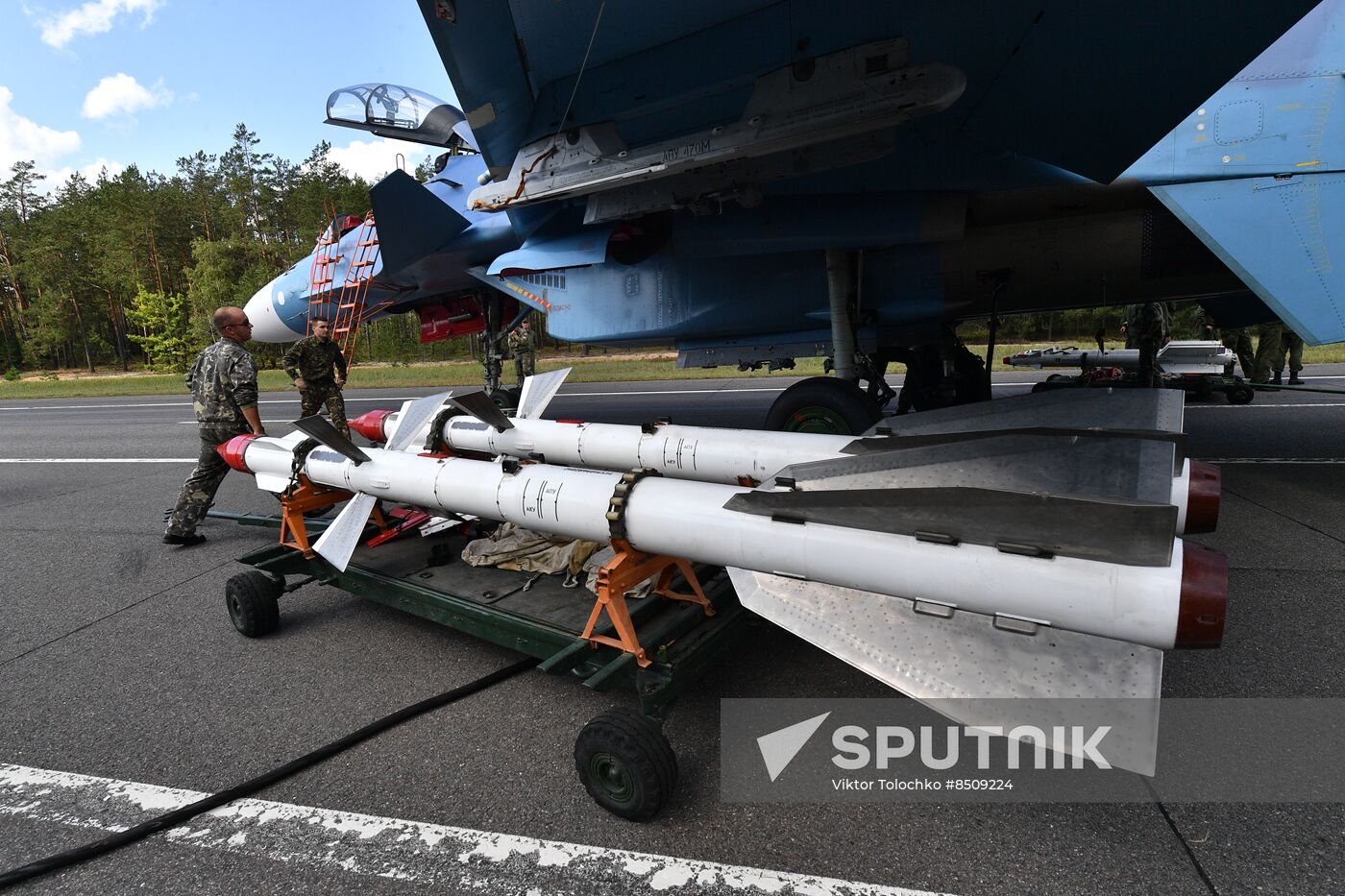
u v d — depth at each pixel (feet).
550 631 8.47
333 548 10.98
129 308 155.33
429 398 12.53
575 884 6.15
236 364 16.26
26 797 7.72
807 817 6.83
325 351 23.91
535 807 7.20
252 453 12.98
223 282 124.47
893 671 6.72
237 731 8.86
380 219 21.35
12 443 36.68
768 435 10.49
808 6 11.32
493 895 6.07
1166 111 12.06
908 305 18.44
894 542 6.54
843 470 7.74
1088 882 5.93
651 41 12.79
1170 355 30.48
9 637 12.05
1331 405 29.22
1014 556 6.00
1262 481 17.78
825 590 7.30
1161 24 10.30
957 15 10.58
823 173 16.03
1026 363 33.96
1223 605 5.23
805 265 18.38
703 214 16.12
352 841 6.81
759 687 9.26
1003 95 12.89
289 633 11.76
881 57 11.10
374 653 10.90
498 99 14.56
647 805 6.61
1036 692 6.10
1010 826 6.63
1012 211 16.65
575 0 11.68
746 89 12.66
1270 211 13.76
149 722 9.16
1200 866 6.05
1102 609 5.59
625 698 9.22
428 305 32.76
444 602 9.71
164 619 12.58
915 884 5.98
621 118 14.11
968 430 9.41
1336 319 13.10
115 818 7.31
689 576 8.91
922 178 15.87
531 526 9.27
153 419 45.16
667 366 73.77
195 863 6.62
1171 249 16.65
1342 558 12.66
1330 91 13.60
